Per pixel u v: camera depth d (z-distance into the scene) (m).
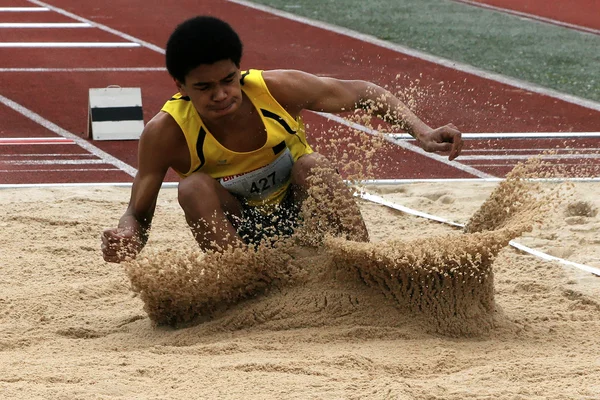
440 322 10.66
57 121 26.06
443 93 29.75
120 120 24.27
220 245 11.05
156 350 10.22
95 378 9.14
